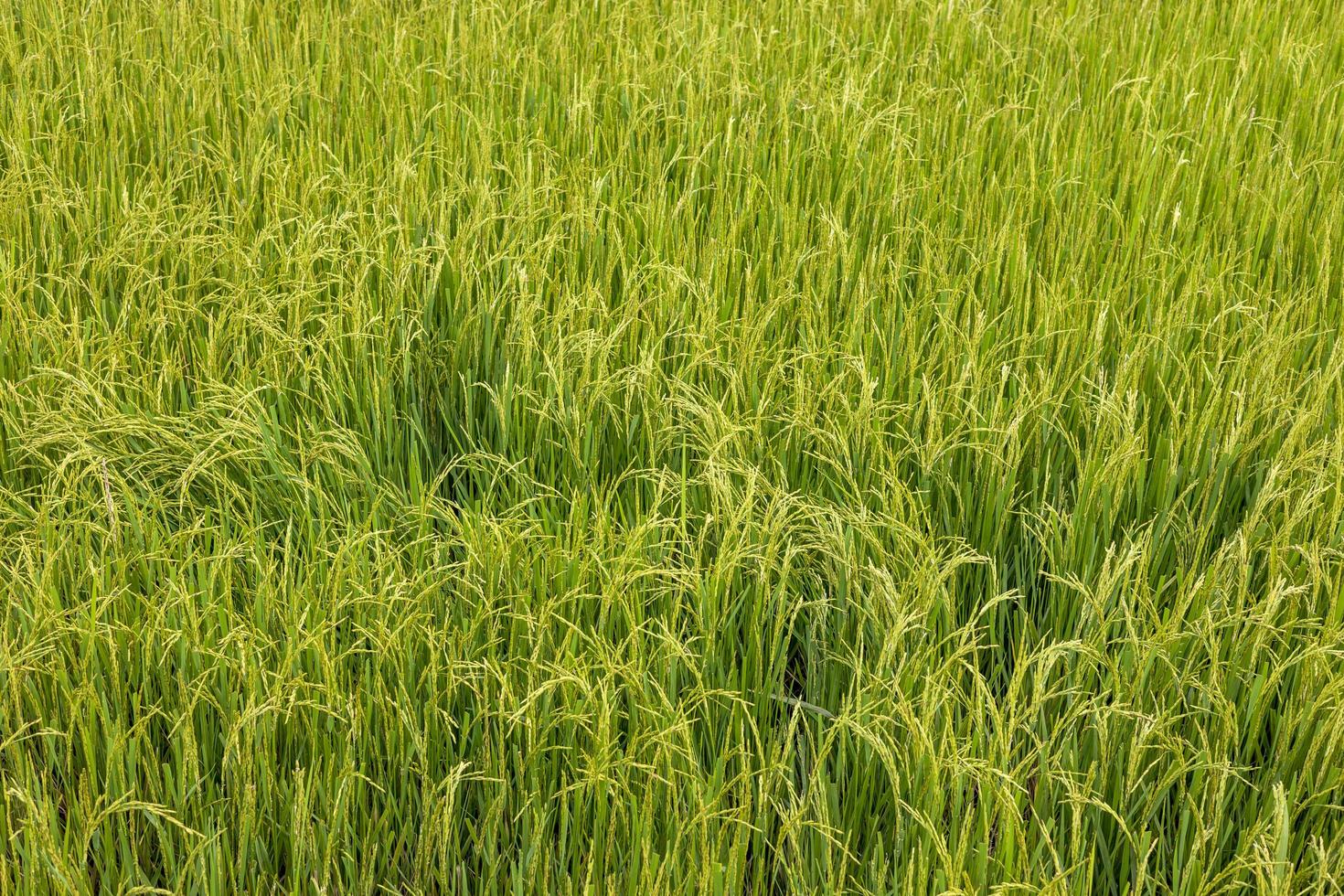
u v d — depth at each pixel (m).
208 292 3.31
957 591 2.61
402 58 4.54
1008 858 1.89
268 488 2.64
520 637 2.26
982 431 2.70
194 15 4.85
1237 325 3.23
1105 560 2.29
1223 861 2.10
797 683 2.53
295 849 1.94
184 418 2.67
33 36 4.68
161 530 2.47
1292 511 2.57
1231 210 3.73
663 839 2.07
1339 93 4.57
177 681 2.17
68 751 2.02
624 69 4.38
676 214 3.44
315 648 2.14
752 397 2.85
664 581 2.40
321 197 3.60
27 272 3.31
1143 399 2.87
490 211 3.45
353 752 2.09
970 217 3.64
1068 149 4.15
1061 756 2.18
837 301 3.28
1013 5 5.21
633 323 3.02
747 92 4.28
